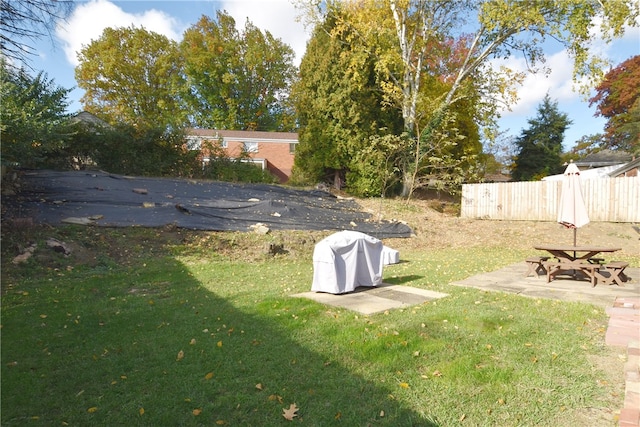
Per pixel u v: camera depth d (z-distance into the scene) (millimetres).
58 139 12602
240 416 2773
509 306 5438
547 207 16906
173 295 6188
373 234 13789
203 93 40750
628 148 31781
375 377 3332
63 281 6984
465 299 5863
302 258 10172
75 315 5113
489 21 18391
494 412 2799
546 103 37312
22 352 3902
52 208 10648
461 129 25266
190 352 3875
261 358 3719
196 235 10688
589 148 38344
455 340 4113
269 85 43812
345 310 5301
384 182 20109
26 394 3098
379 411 2826
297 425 2662
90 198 11789
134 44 37125
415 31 21016
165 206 12047
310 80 22703
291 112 44938
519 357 3684
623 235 13977
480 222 17359
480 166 25312
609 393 3016
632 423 2467
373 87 22594
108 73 35875
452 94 21297
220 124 41125
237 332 4418
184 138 19531
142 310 5316
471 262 10070
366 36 20641
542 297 5977
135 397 3043
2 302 5664
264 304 5492
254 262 9375
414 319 4820
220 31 41062
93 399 3020
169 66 38594
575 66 17969
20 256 7688
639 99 29594
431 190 24906
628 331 4203
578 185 8047
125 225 10391
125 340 4215
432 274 8203
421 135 21109
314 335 4293
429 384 3207
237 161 21234
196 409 2846
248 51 40688
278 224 12594
